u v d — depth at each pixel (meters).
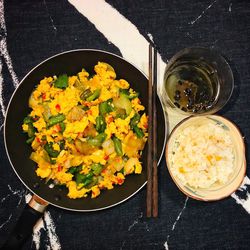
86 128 0.35
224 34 0.39
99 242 0.37
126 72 0.36
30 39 0.37
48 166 0.35
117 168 0.36
